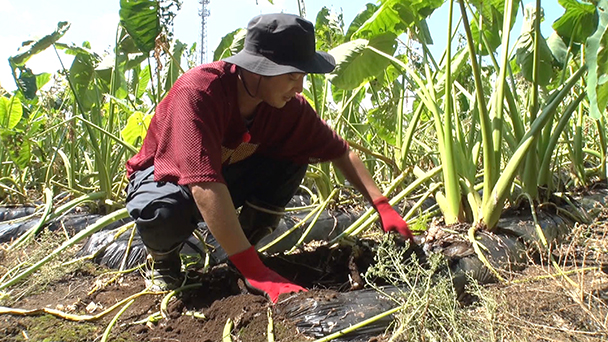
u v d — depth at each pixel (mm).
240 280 1793
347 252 1929
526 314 1534
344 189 3029
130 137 3139
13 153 3250
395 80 3412
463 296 1745
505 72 2279
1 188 3703
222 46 3564
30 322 1639
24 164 3311
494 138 2221
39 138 4000
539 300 1601
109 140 3098
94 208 3018
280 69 1420
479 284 1796
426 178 2375
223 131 1550
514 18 2740
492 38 3207
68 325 1622
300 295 1593
